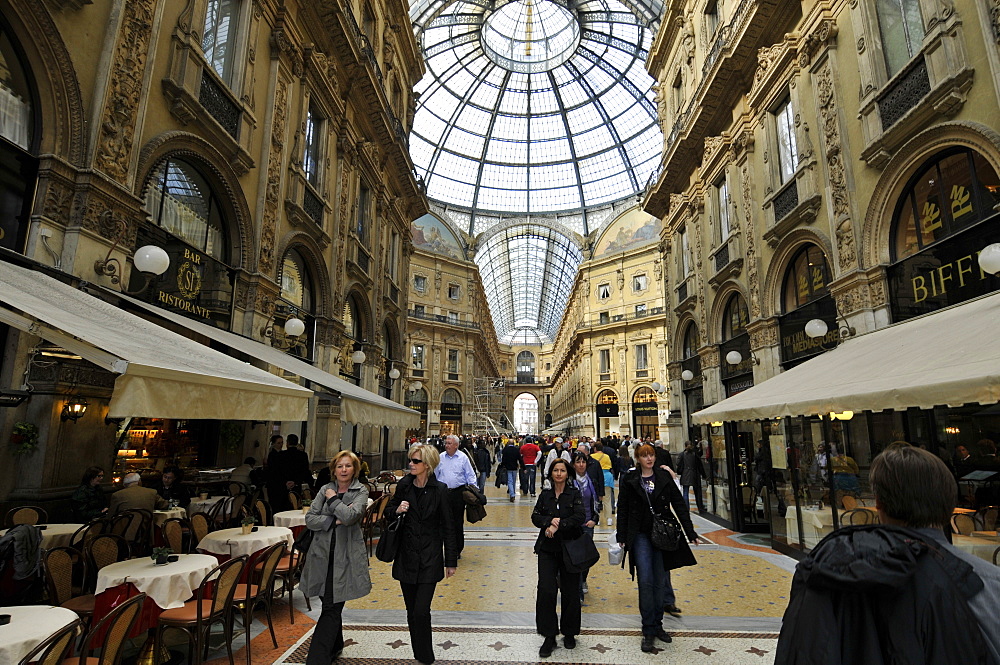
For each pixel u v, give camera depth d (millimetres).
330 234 13648
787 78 10492
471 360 45781
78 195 5719
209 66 8180
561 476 4344
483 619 4992
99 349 3428
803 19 9906
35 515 5035
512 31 39250
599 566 7250
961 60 6340
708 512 12383
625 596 5801
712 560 7555
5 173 5148
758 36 11602
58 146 5621
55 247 5480
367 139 16938
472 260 47500
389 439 19375
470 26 36500
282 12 10812
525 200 48750
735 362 12125
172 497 7516
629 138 42906
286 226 11070
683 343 18203
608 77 40500
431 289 43500
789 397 6184
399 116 21391
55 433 5355
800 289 10492
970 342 4477
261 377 5344
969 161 6434
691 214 16594
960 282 6418
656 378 38312
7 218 5148
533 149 46656
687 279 16844
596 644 4363
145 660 3787
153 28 6910
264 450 10156
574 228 48000
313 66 12102
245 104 9336
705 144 14922
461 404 44156
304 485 9086
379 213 18656
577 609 4270
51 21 5422
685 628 4742
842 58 8836
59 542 4797
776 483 8422
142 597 3037
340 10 12438
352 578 3701
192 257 8023
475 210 48219
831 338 8992
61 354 5438
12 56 5363
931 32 6699
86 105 5906
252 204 9703
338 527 3766
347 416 8297
